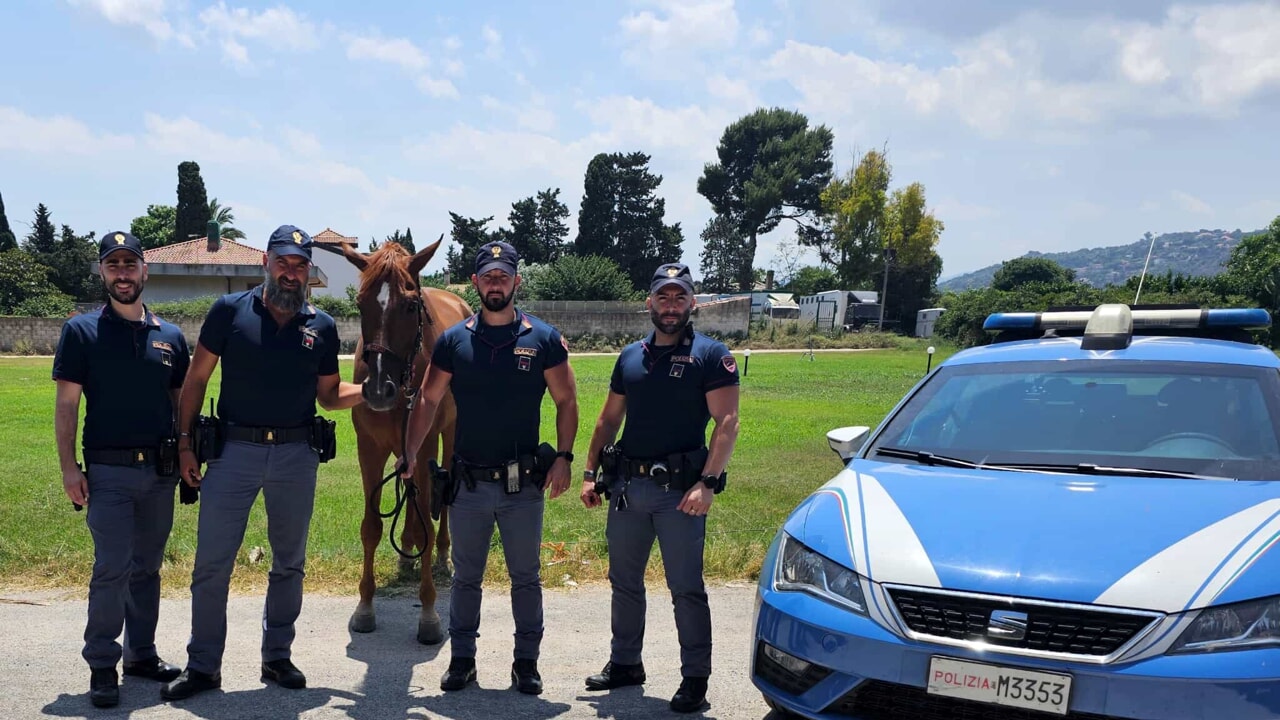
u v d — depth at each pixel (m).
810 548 3.40
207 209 63.78
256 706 3.93
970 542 3.10
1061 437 3.89
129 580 4.22
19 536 6.69
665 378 4.00
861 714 3.07
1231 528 3.01
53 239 60.28
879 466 3.95
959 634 2.90
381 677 4.36
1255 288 39.69
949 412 4.27
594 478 4.38
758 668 3.44
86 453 4.02
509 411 4.14
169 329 4.23
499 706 4.00
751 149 87.25
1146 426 3.84
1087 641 2.77
